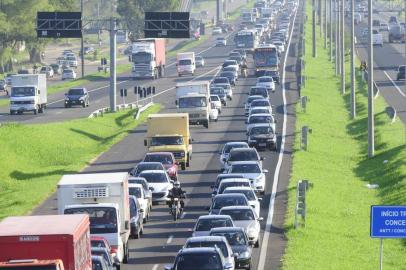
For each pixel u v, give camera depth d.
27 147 172.88
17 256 62.31
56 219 67.44
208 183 140.25
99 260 73.44
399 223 67.56
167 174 130.25
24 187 141.50
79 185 93.12
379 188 142.25
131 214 104.31
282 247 99.06
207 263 72.94
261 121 186.00
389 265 95.31
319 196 130.25
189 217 116.38
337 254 97.94
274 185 136.50
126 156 167.88
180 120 156.88
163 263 92.12
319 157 166.50
